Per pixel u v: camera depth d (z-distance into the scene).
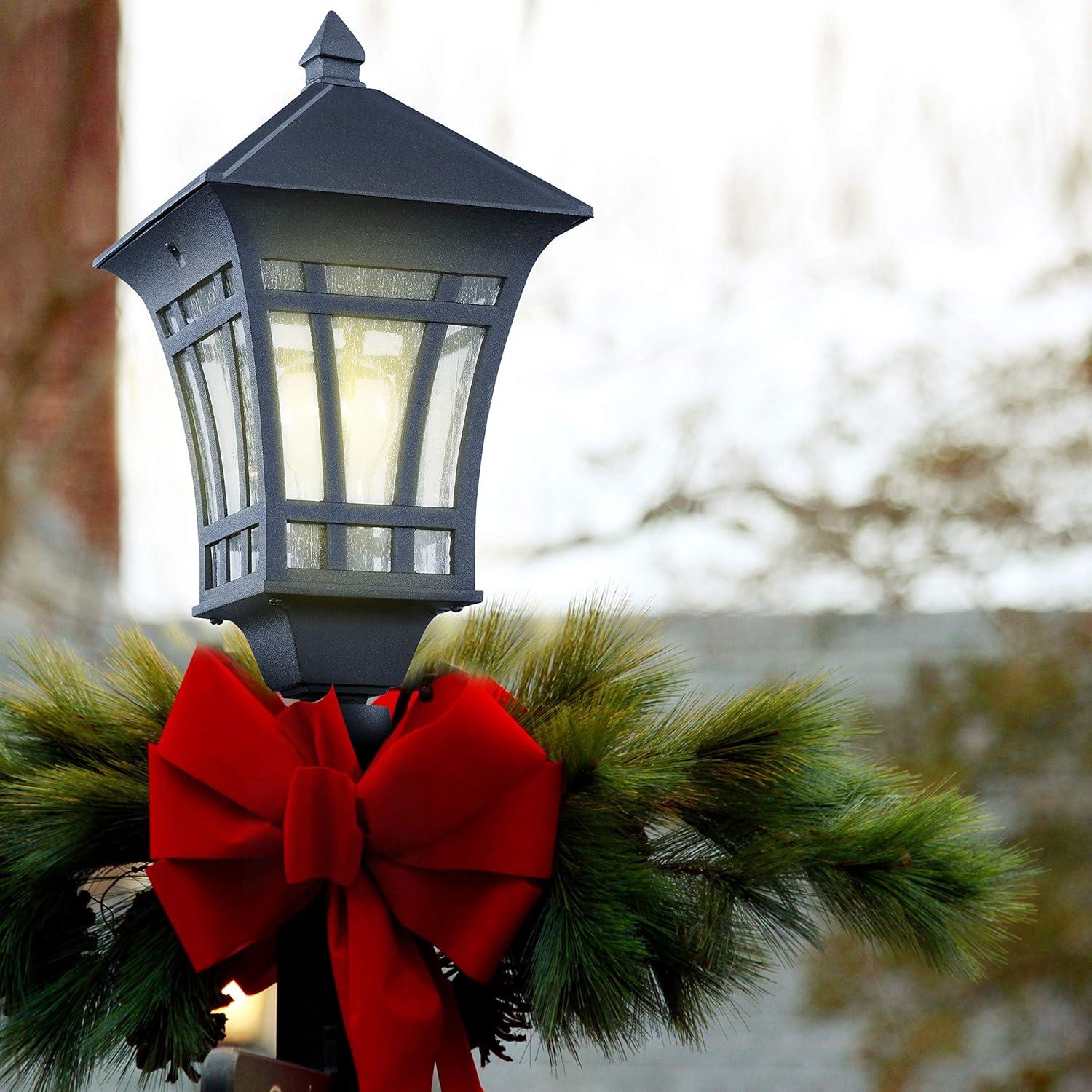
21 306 9.91
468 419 4.04
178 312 4.11
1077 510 13.98
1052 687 13.20
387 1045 3.93
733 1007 4.14
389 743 3.99
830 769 4.12
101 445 9.97
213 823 3.96
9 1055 4.02
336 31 4.07
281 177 3.97
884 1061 12.95
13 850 4.02
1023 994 12.80
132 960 4.02
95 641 9.38
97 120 10.02
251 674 4.15
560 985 3.94
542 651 4.15
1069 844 12.98
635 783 3.98
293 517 3.99
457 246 4.03
